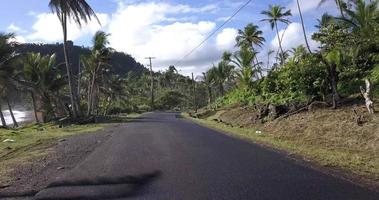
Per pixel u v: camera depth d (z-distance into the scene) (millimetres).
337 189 9266
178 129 28328
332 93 23781
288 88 29375
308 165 12258
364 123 17938
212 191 9500
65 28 41875
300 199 8578
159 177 11242
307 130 20688
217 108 51625
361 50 24938
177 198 9016
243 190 9484
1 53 42312
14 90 47688
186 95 115188
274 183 10047
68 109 42406
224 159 13898
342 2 32125
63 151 17797
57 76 52031
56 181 11164
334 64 24062
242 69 46375
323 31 27031
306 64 25484
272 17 58125
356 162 12453
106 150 17547
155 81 137750
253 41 65562
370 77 23250
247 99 42094
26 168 13570
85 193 9711
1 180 11664
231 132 24641
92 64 57656
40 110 55094
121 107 84125
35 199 9328
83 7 40969
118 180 11047
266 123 26750
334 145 17125
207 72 79375
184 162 13547
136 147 18188
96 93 72562
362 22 25500
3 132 28828
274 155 14469
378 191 8984
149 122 39406
